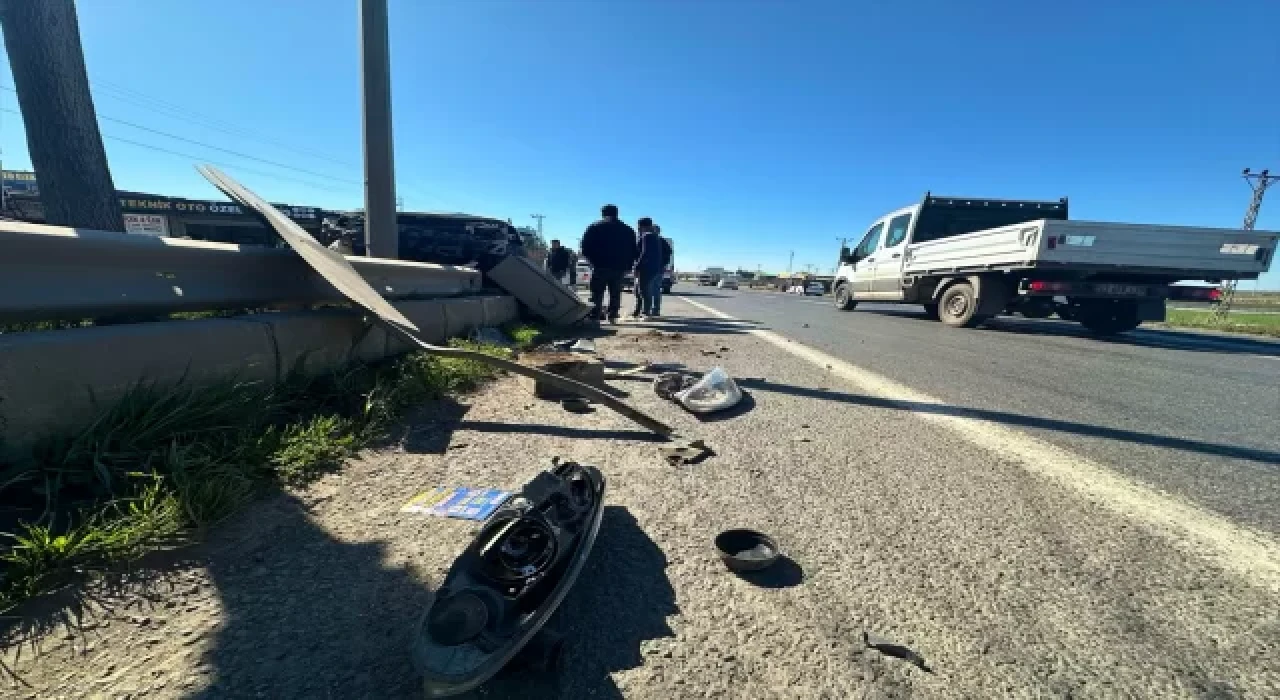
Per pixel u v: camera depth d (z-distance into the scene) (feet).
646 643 4.03
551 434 8.95
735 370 15.06
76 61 11.39
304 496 6.19
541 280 22.94
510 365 9.18
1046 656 4.00
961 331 26.89
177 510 5.23
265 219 10.13
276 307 11.01
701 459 8.00
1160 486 7.30
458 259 30.50
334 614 4.19
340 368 9.84
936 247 30.12
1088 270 23.36
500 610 3.55
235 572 4.68
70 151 11.40
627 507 6.36
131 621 4.00
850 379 14.10
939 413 10.85
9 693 3.30
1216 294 24.32
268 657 3.71
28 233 5.99
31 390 5.46
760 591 4.75
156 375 6.73
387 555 5.05
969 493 6.97
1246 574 5.19
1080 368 16.56
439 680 3.19
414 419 9.35
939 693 3.61
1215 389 13.82
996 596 4.75
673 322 29.53
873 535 5.82
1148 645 4.15
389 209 17.83
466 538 5.41
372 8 16.60
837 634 4.19
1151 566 5.30
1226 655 4.06
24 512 4.98
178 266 8.11
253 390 7.88
